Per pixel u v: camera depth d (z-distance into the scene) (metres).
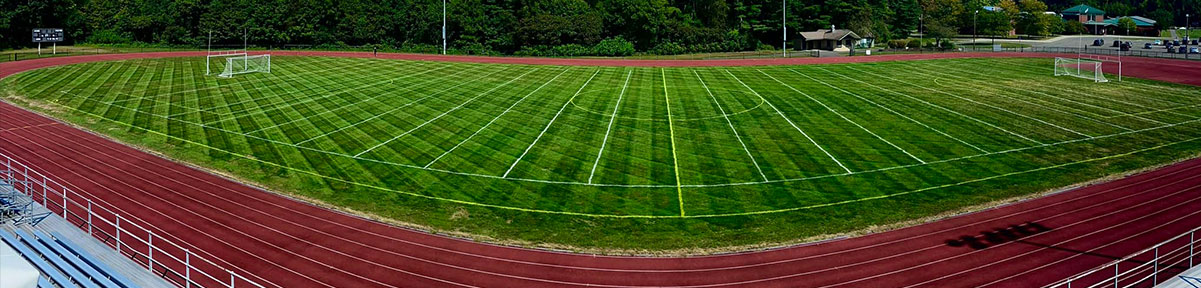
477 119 49.75
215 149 41.38
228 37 103.44
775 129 47.53
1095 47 109.94
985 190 33.97
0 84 62.22
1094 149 41.88
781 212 31.20
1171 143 43.09
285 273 23.78
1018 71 74.56
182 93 58.91
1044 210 30.58
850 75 72.38
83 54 85.81
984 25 140.88
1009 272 23.66
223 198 32.31
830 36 105.06
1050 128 47.31
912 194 33.59
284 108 53.19
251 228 28.23
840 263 25.03
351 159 39.59
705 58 91.75
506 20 108.88
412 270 24.34
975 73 73.31
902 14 131.88
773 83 67.00
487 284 23.28
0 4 95.56
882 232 28.34
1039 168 37.91
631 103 56.19
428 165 38.56
